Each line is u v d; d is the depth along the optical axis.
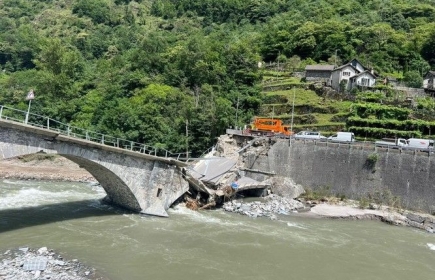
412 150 44.53
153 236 32.88
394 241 35.41
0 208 37.28
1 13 158.25
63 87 76.19
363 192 46.56
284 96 71.62
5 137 27.61
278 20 116.38
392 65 86.94
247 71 77.38
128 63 88.12
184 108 62.47
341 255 31.34
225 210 42.47
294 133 59.88
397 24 101.62
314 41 91.50
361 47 91.50
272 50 95.50
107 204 41.97
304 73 82.44
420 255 32.28
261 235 34.84
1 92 80.56
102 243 30.36
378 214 42.19
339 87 75.50
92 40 123.75
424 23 100.94
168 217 38.47
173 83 76.56
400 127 59.16
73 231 32.50
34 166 59.34
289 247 32.38
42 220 34.66
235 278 25.92
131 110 61.53
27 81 85.69
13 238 29.66
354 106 62.84
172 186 40.72
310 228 37.91
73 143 31.94
